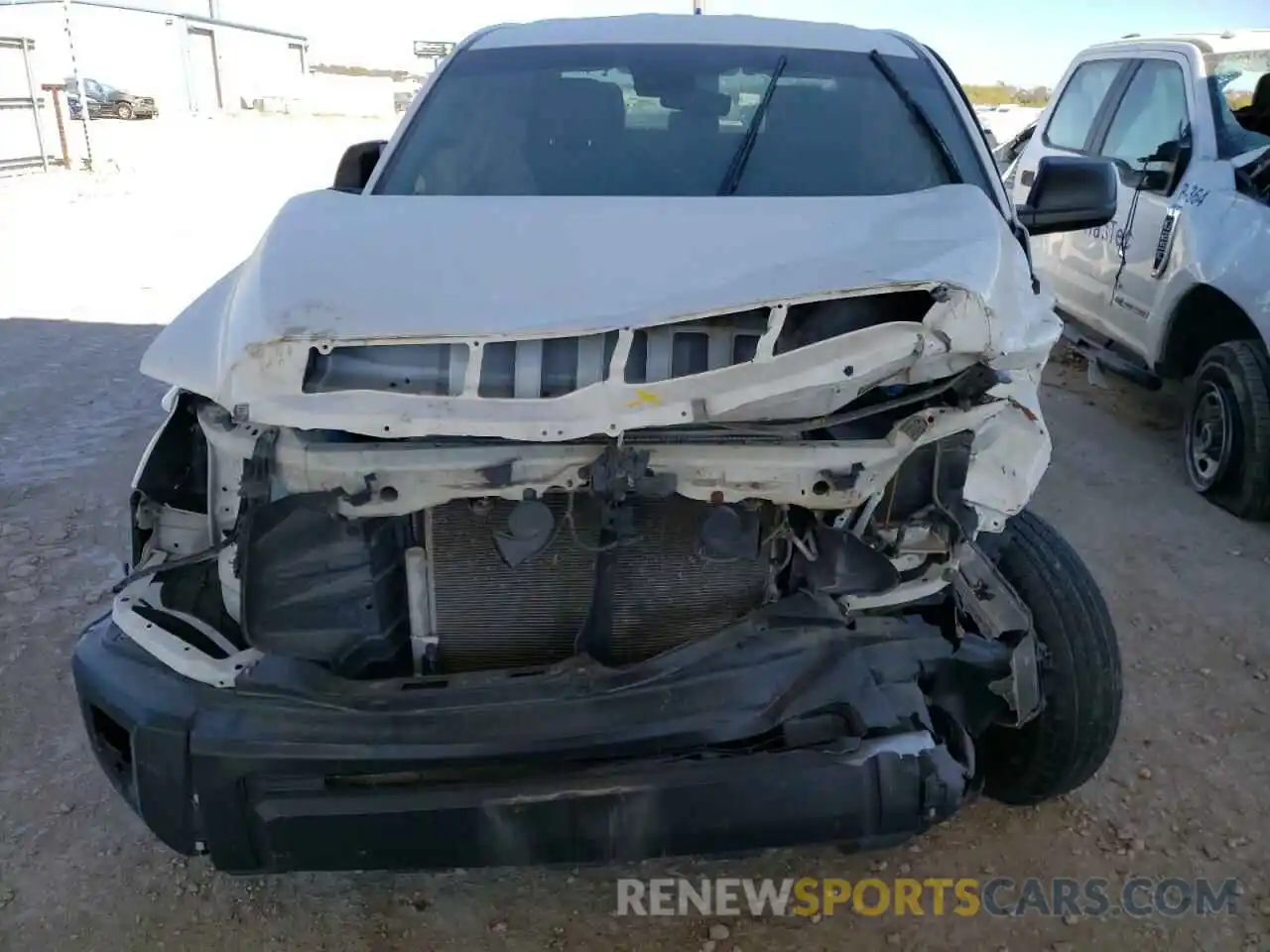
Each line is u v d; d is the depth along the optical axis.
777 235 2.56
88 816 3.18
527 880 2.94
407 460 2.30
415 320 2.27
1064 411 6.60
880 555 2.48
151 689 2.38
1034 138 7.80
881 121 3.45
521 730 2.25
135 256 11.23
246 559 2.40
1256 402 4.90
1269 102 5.89
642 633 2.58
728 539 2.42
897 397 2.48
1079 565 2.93
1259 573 4.54
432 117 3.55
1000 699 2.65
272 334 2.25
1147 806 3.17
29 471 5.56
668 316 2.24
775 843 2.33
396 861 2.30
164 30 38.09
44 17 34.75
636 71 3.60
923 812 2.35
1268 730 3.51
